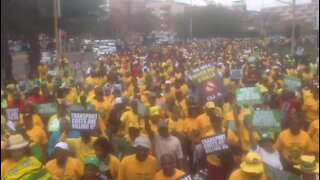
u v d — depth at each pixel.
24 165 6.14
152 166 6.88
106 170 6.90
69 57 45.97
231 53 44.38
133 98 12.46
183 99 12.71
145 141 6.83
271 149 7.51
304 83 15.18
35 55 32.56
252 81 16.42
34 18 32.84
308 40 48.78
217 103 11.74
